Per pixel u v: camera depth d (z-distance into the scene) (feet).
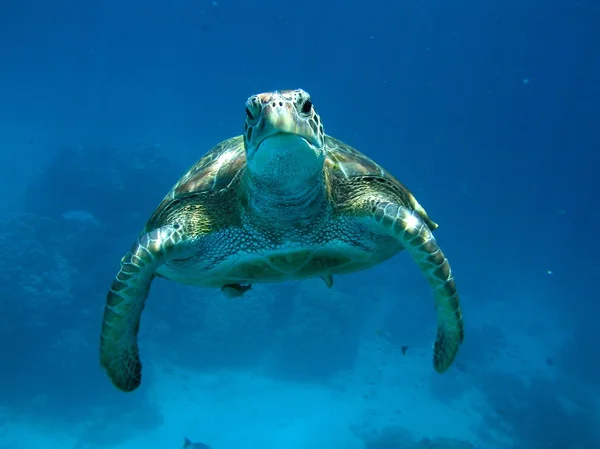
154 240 11.92
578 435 60.80
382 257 15.20
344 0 292.40
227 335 65.82
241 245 13.51
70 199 89.40
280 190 11.45
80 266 66.33
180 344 64.39
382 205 12.19
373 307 89.66
